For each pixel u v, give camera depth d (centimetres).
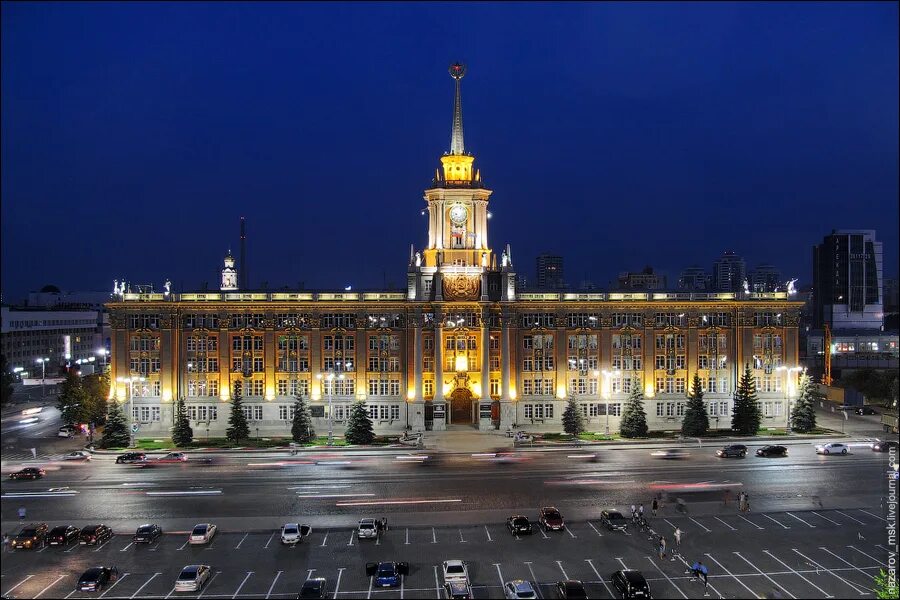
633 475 8612
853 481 8275
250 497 7719
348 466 9188
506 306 11731
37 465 9281
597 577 5544
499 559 5916
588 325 11919
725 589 5325
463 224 12200
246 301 11562
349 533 6562
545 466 9138
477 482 8319
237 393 10844
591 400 11894
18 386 17762
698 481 8306
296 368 11619
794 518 6931
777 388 12106
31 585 5444
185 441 10394
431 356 11756
